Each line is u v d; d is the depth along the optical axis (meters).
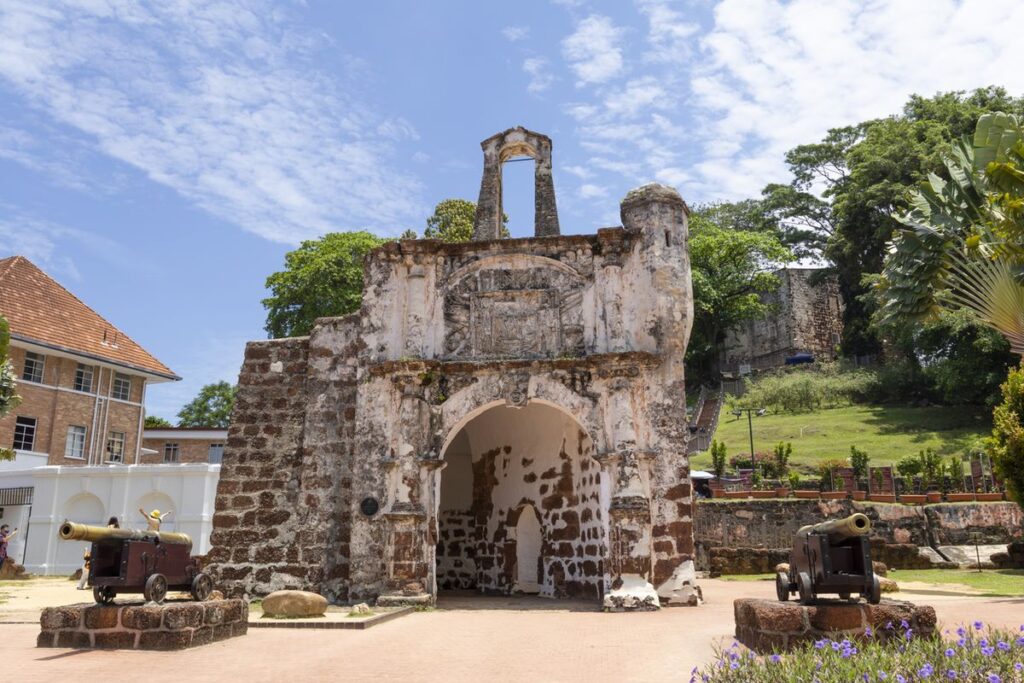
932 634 8.28
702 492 31.92
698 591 16.44
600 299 17.78
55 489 33.88
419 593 16.30
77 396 41.62
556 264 18.16
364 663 9.71
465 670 9.22
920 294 20.17
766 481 32.59
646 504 16.20
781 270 65.31
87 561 22.97
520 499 21.89
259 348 19.70
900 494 29.33
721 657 8.46
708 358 62.78
